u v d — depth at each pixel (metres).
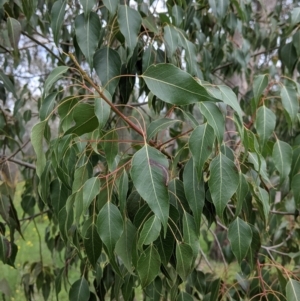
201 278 1.38
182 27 1.45
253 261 1.04
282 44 1.55
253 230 0.99
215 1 1.38
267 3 2.56
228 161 0.78
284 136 1.91
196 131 0.76
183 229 0.83
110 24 1.12
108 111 0.76
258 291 1.29
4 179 1.35
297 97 1.00
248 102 2.05
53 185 1.05
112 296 1.16
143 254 0.80
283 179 0.98
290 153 0.99
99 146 1.06
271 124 0.94
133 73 1.18
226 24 1.72
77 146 0.99
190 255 0.82
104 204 0.84
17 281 3.24
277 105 1.95
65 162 0.93
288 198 1.61
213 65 1.89
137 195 0.88
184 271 0.83
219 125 0.73
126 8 1.00
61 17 1.12
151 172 0.70
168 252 0.85
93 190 0.79
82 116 0.81
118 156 1.06
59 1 1.13
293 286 0.99
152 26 1.19
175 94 0.71
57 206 1.05
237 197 0.83
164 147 0.96
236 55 1.91
